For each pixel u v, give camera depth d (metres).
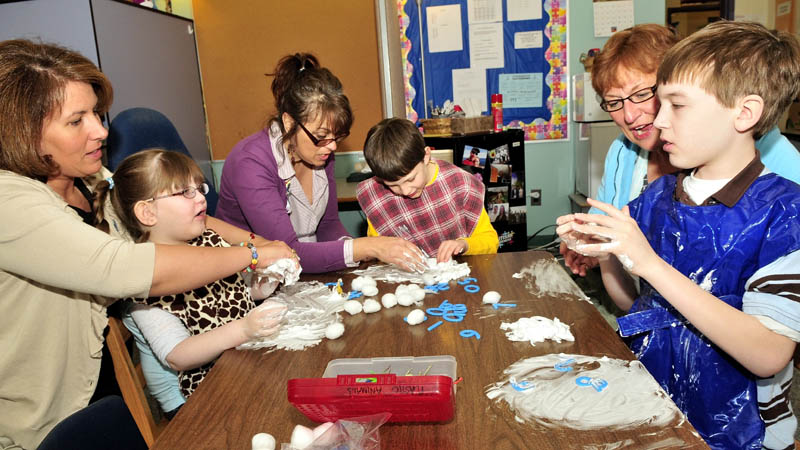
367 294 1.27
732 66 0.87
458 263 1.45
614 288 1.26
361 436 0.72
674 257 1.02
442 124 3.17
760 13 4.15
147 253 1.05
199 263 1.09
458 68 3.79
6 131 1.04
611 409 0.77
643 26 1.34
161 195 1.17
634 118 1.36
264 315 1.04
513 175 3.19
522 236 3.29
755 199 0.92
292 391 0.76
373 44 3.38
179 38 3.26
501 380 0.86
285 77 1.67
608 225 0.90
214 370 0.97
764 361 0.85
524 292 1.22
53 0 2.38
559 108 3.83
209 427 0.80
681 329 1.00
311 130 1.57
